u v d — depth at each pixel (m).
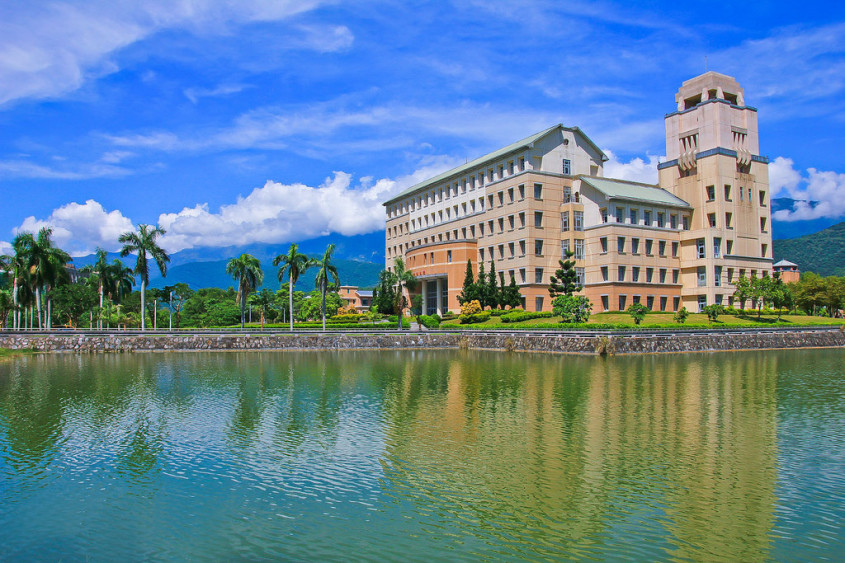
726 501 21.02
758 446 27.75
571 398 40.25
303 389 44.75
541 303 115.44
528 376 51.91
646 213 115.12
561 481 23.12
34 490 22.44
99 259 122.25
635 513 20.08
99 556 17.27
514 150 118.56
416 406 37.62
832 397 40.34
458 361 66.69
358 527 19.16
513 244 119.75
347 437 29.70
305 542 18.12
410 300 137.62
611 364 61.88
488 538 18.36
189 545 17.94
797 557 17.02
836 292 128.75
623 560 16.92
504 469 24.61
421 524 19.34
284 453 26.95
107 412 35.84
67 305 124.62
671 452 26.81
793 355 73.12
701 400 39.28
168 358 71.56
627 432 30.44
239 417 34.38
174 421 33.34
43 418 34.16
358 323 118.06
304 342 87.31
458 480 23.31
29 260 95.88
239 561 16.97
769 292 101.19
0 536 18.56
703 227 117.56
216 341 84.31
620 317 97.81
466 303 113.25
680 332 81.56
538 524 19.33
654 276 114.00
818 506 20.53
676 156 124.06
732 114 119.12
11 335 83.81
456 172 138.38
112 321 134.38
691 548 17.62
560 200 118.75
